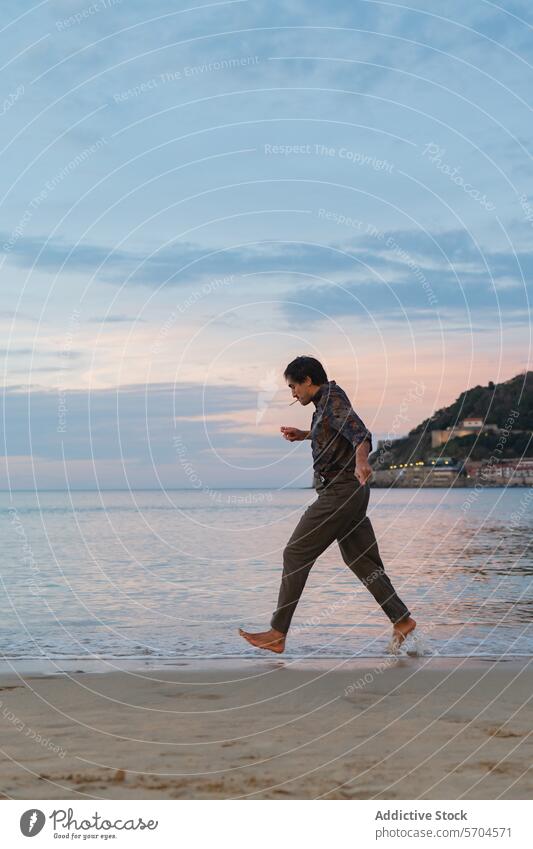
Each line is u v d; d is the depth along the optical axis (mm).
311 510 4926
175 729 3502
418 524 20047
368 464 4820
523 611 7004
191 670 4824
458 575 9445
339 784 2820
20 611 7230
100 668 4930
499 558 11305
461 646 5574
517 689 4266
